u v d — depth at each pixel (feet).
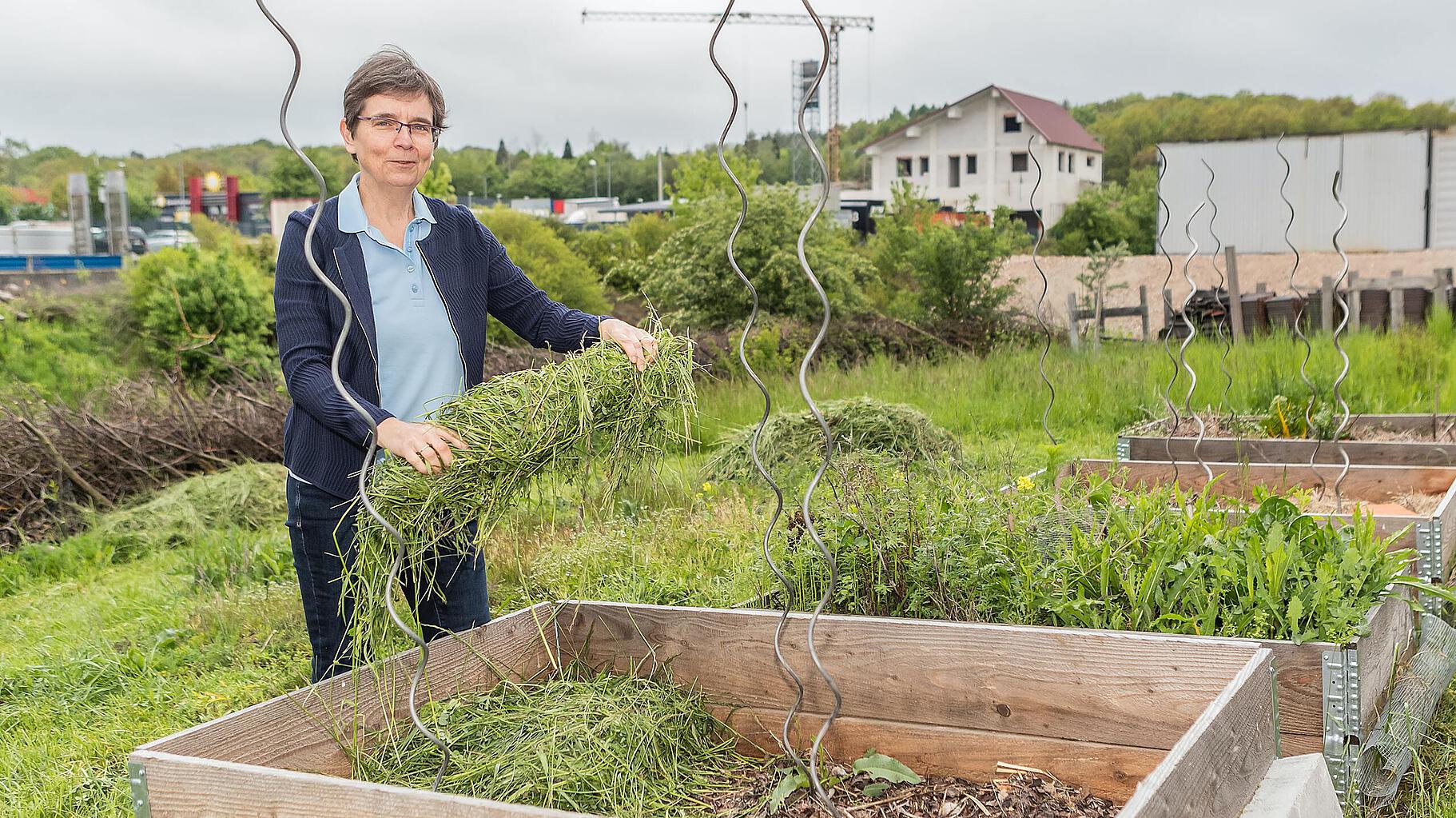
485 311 10.22
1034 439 28.48
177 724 13.20
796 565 12.19
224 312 47.70
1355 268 66.33
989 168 169.99
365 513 8.57
